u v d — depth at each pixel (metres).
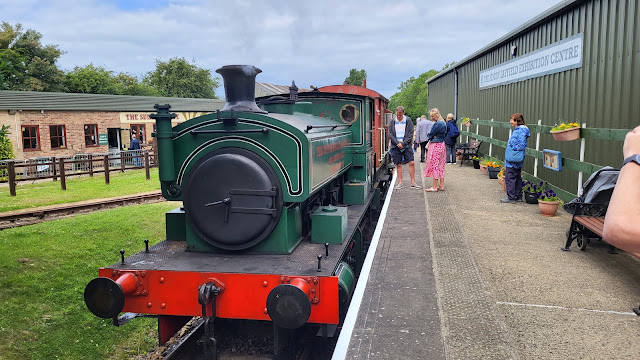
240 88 4.55
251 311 3.82
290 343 4.52
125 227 8.85
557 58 8.33
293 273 3.81
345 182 6.95
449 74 19.56
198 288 3.85
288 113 5.41
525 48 10.22
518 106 10.59
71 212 10.72
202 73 49.09
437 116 8.95
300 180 4.22
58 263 6.71
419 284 4.30
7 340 4.73
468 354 3.07
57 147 20.53
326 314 3.73
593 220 5.01
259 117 4.25
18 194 13.08
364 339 3.30
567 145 7.98
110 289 3.81
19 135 19.09
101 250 7.40
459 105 17.72
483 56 13.99
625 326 3.48
